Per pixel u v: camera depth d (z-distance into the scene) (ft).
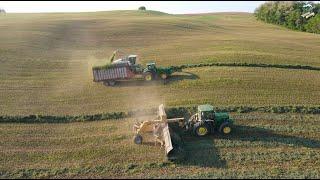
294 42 167.43
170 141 68.85
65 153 71.67
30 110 88.79
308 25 219.20
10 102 93.25
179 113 87.10
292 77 109.09
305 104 91.45
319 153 71.67
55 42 161.17
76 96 97.91
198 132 76.54
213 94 96.48
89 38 172.24
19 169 66.23
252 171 65.62
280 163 68.33
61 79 111.14
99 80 104.42
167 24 215.31
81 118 85.20
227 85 101.96
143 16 276.00
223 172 65.21
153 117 85.51
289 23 237.86
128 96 97.04
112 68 103.55
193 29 204.95
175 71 115.24
